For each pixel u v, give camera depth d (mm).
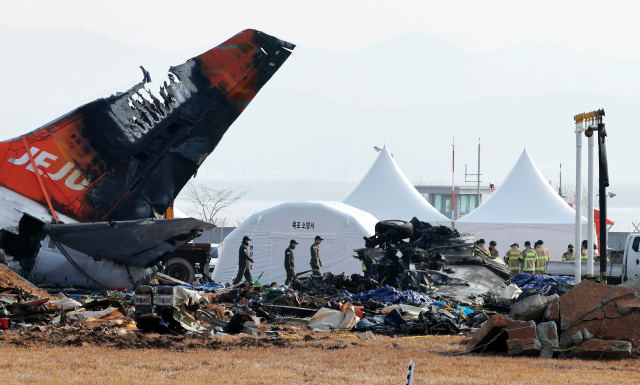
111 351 45531
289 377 38094
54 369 38531
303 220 131500
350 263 128250
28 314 57688
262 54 98438
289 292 76125
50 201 84500
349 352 47438
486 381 37719
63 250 82125
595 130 98000
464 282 92438
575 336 46969
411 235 103750
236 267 133875
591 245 100000
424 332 60469
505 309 74500
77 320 57438
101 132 88688
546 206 163750
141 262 84188
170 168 93312
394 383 36844
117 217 88938
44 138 85562
